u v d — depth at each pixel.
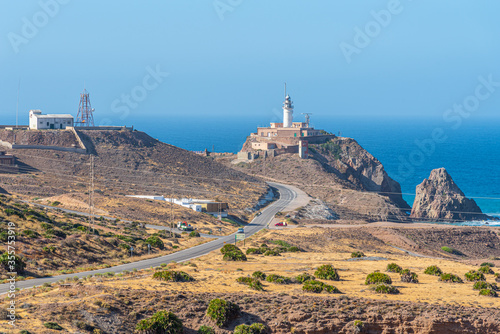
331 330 59.19
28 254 89.62
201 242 137.12
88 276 75.19
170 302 61.59
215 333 57.78
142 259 105.25
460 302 65.44
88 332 52.97
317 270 77.81
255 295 65.00
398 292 69.06
